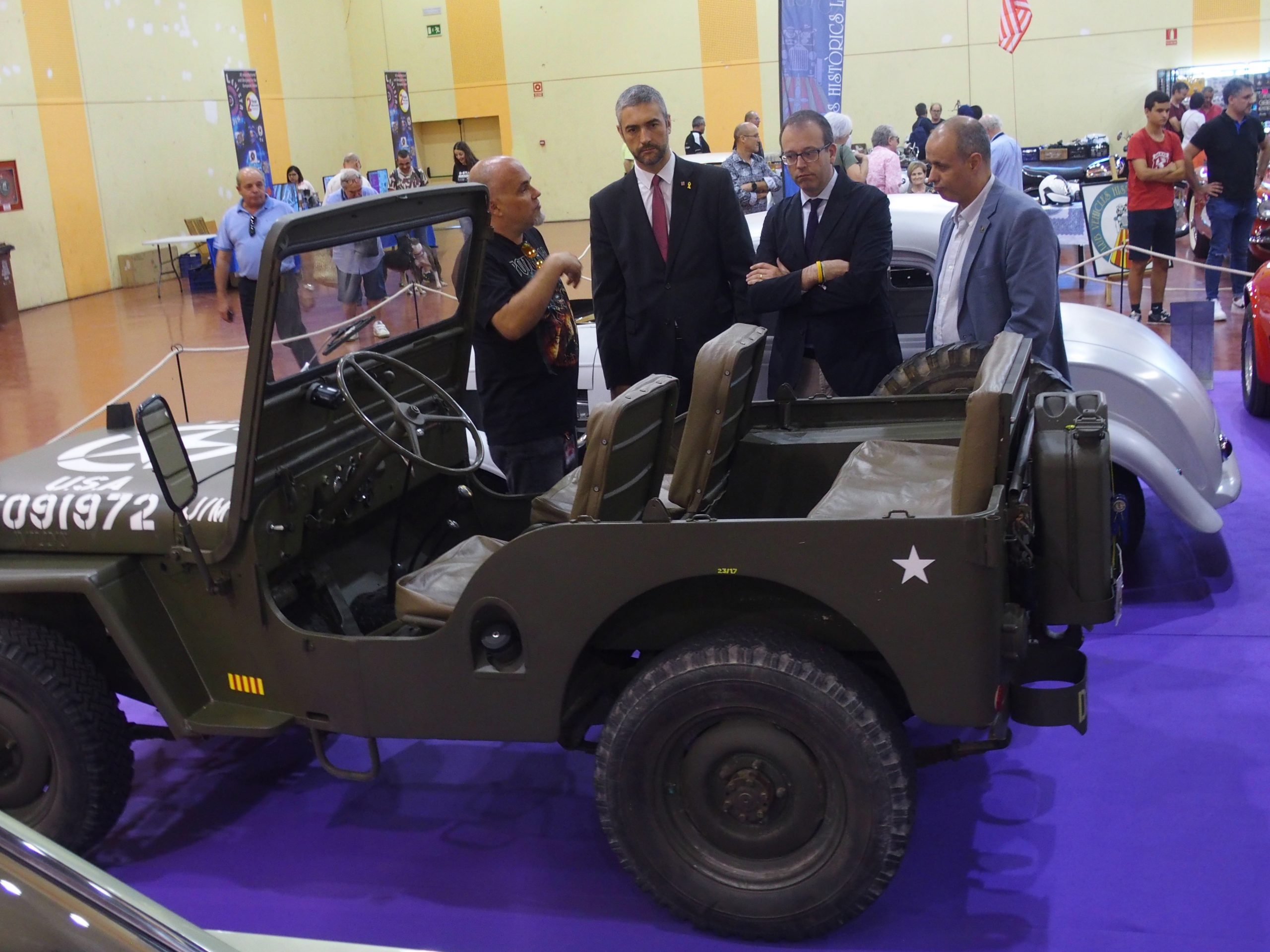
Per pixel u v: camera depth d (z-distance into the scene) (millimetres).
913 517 2463
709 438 2848
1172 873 2820
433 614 2938
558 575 2650
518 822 3283
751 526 2510
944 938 2654
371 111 24531
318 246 2775
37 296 15719
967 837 3037
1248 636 4113
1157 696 3736
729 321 4527
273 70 21328
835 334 4637
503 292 3877
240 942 2426
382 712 2875
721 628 2662
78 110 16438
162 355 11516
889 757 2514
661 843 2705
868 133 21844
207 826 3350
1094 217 11148
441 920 2834
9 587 2930
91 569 2932
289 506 2979
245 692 3033
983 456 2523
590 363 5668
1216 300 9750
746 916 2658
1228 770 3273
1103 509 2654
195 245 18234
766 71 22344
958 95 21266
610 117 23391
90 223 16703
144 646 2963
